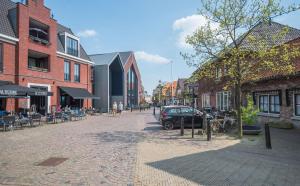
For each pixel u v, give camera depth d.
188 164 8.06
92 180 6.60
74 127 18.62
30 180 6.59
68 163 8.23
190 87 14.51
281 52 12.56
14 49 23.44
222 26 12.71
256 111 15.50
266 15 12.08
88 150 10.21
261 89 18.97
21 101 23.58
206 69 13.59
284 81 16.38
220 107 25.80
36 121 21.31
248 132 13.93
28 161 8.48
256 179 6.62
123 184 6.31
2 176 6.89
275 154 9.33
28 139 12.97
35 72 25.61
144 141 12.29
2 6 24.52
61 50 30.84
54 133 15.27
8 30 23.02
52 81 28.08
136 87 61.34
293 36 22.00
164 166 7.84
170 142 11.95
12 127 16.89
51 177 6.82
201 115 17.95
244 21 12.57
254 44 12.61
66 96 31.84
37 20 25.92
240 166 7.80
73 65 33.28
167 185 6.22
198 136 13.77
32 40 25.31
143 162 8.32
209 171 7.32
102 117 30.05
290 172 7.18
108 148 10.60
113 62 50.50
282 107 16.70
